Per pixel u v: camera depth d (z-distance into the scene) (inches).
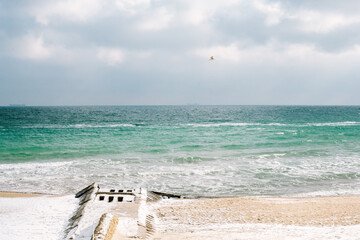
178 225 398.6
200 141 1314.0
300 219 426.9
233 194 594.2
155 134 1592.0
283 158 935.7
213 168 802.2
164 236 344.2
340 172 759.7
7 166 804.6
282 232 351.9
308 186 649.0
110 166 819.4
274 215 448.8
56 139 1379.2
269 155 974.4
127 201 458.9
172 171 766.5
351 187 642.2
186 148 1125.1
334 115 4188.0
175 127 2049.7
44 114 4537.4
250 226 390.3
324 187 642.2
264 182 676.7
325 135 1525.6
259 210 477.1
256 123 2512.3
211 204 511.8
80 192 525.0
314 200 544.1
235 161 889.5
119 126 2154.3
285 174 744.3
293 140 1342.3
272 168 802.8
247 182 676.7
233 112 5447.8
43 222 391.2
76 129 1893.5
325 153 1017.5
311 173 753.0
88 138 1417.3
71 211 436.1
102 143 1250.6
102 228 312.8
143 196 492.4
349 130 1804.9
